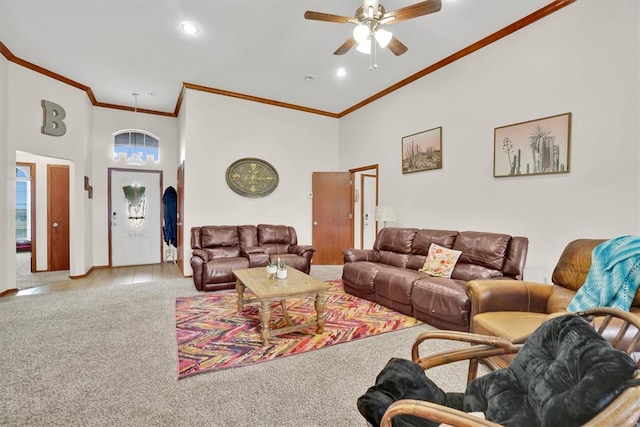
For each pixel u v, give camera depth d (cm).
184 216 498
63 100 459
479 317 208
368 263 390
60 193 548
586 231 277
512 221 335
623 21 252
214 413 163
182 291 407
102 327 279
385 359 226
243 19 320
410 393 110
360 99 560
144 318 304
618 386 72
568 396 81
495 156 348
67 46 372
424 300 291
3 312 318
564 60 289
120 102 565
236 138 539
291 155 596
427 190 440
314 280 298
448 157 407
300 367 213
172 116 627
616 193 258
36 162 531
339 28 336
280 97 550
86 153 506
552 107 298
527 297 226
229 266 419
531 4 295
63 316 308
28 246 749
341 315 319
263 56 397
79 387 185
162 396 177
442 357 132
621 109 255
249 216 555
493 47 349
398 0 289
